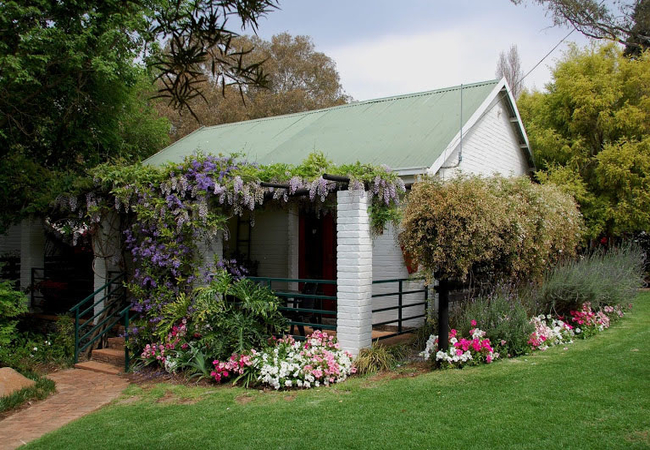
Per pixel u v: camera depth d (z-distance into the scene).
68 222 9.88
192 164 7.89
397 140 10.23
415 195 6.45
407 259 8.42
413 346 7.78
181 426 5.14
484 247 6.48
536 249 8.09
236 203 7.86
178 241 7.93
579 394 5.05
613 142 14.19
